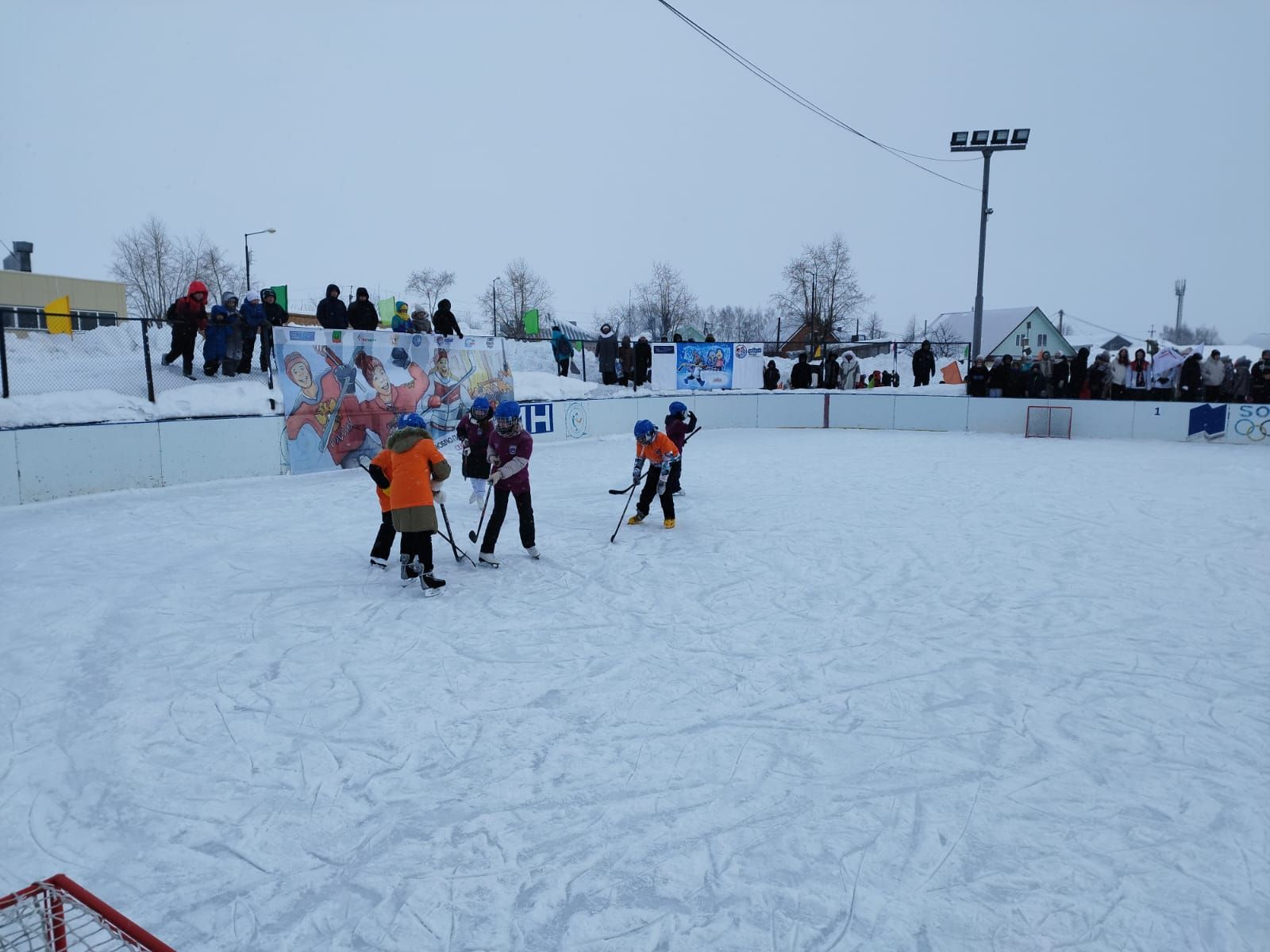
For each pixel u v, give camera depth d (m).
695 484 12.25
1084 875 2.88
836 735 3.97
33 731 4.02
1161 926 2.62
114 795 3.43
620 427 19.50
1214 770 3.64
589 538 8.38
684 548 7.95
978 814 3.28
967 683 4.63
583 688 4.55
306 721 4.12
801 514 9.81
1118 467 14.17
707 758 3.73
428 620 5.71
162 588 6.45
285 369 12.45
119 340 13.38
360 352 13.49
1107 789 3.47
